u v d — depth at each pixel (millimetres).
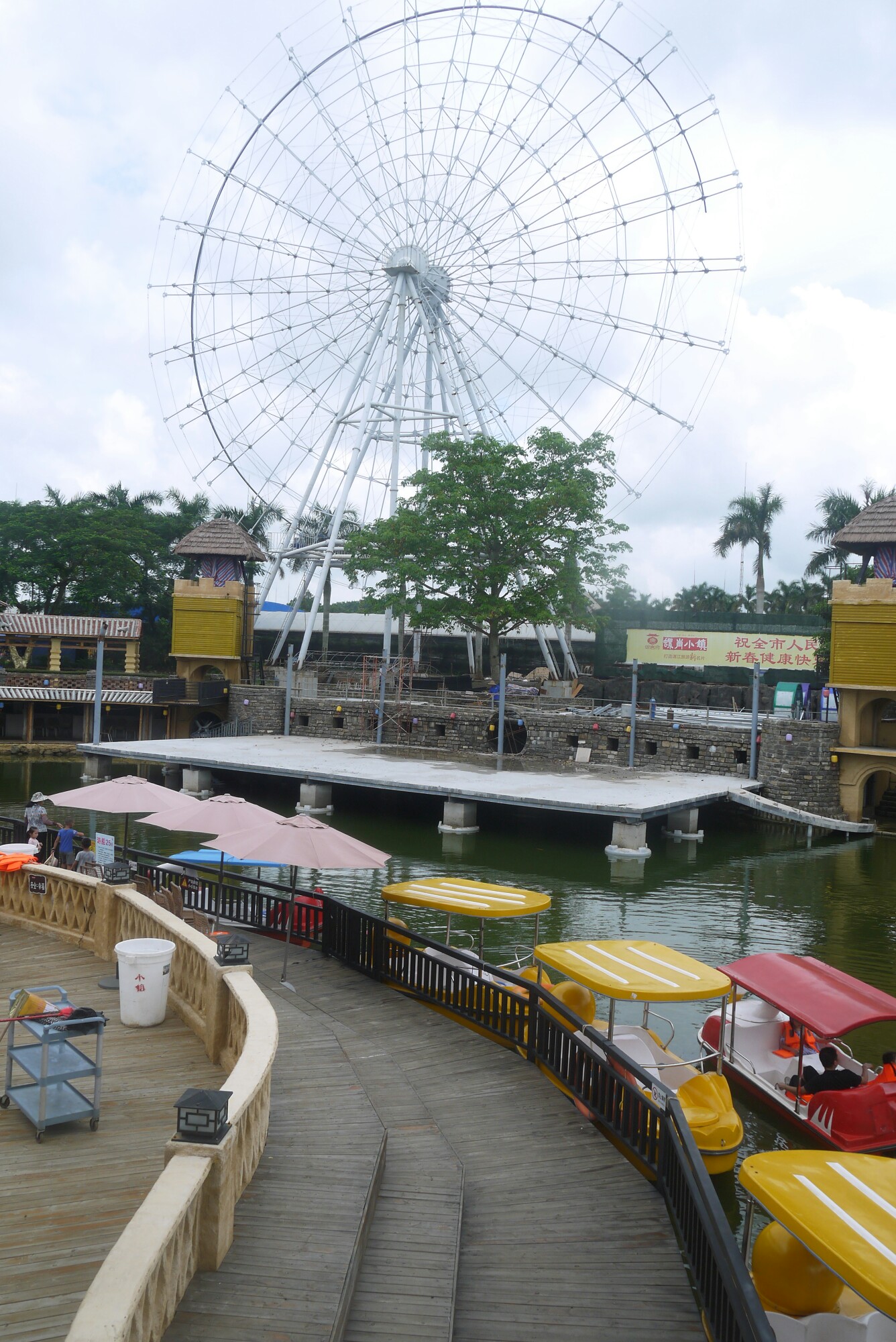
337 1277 7117
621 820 38781
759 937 28562
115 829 42469
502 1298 8180
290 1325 6496
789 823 47125
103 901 15680
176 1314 6512
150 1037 12461
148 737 68938
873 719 49312
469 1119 11906
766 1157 8891
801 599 98000
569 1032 12953
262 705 65375
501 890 18391
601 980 14516
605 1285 8453
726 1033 18188
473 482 60031
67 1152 9148
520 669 82062
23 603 89438
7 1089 9992
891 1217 7926
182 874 21734
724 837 44500
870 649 46938
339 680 71438
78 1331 4938
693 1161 8766
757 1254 9688
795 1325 9164
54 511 83562
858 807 47281
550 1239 9180
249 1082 8469
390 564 60812
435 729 58688
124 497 93812
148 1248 5840
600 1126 11758
